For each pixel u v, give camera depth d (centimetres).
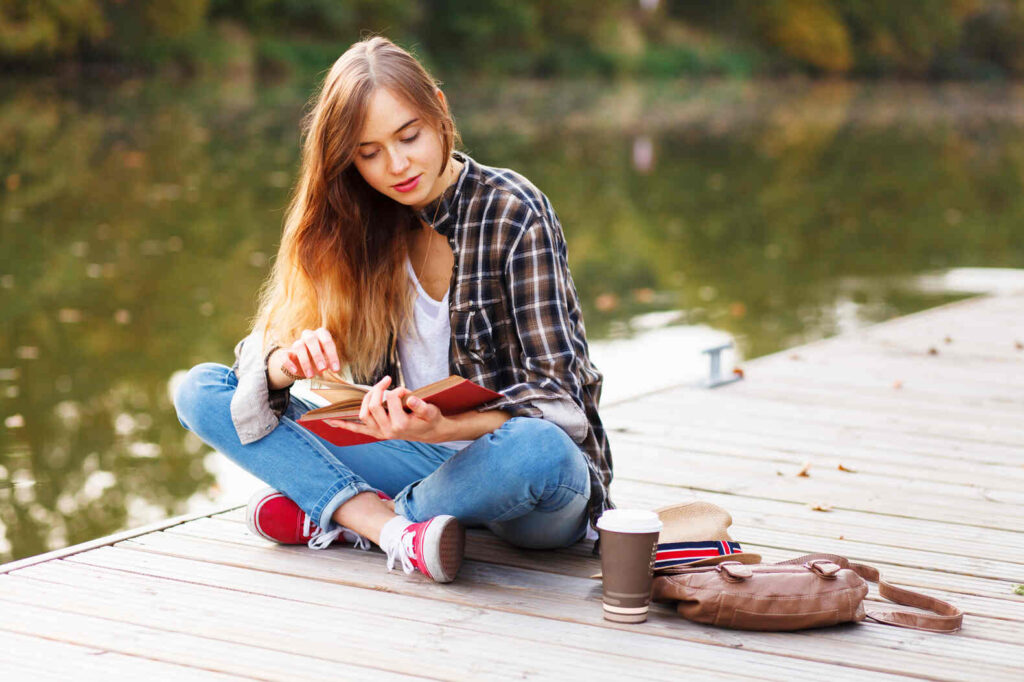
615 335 519
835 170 1346
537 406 193
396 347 211
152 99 1738
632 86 2964
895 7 3859
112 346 465
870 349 423
